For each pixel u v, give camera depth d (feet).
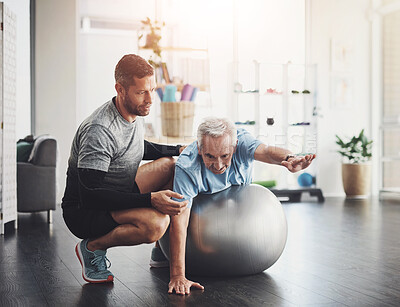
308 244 10.35
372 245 10.23
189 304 6.03
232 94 18.94
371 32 22.35
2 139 11.93
